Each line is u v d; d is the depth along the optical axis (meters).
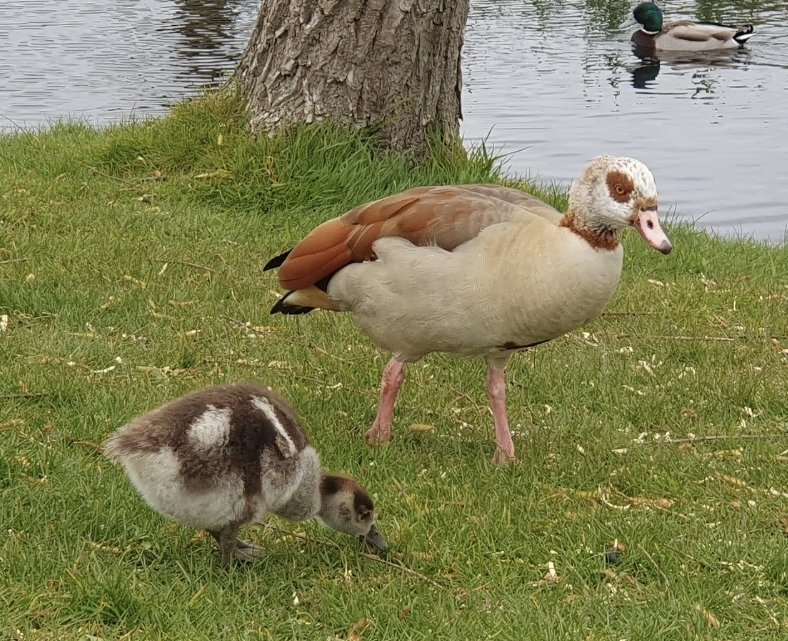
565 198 3.49
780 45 7.43
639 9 7.21
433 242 2.44
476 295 2.41
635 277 3.17
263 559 2.23
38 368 2.55
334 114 3.33
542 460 2.49
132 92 5.41
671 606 2.19
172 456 2.14
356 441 2.50
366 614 2.15
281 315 2.83
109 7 7.84
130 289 2.84
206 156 3.35
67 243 2.97
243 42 6.72
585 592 2.22
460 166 3.39
